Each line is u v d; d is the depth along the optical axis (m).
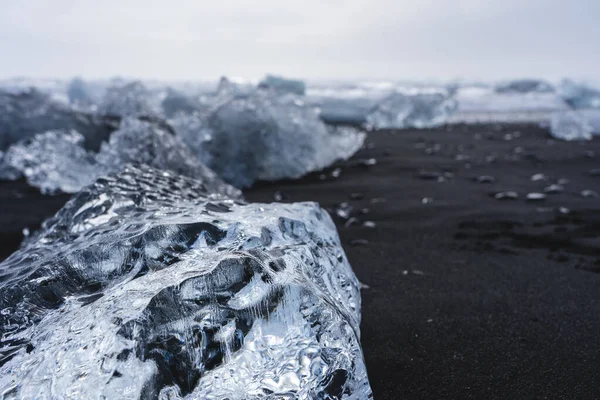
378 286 2.05
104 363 0.79
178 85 20.33
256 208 1.30
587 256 2.42
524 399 1.26
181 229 1.08
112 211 1.35
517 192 3.85
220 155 4.38
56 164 4.32
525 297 1.92
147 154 2.87
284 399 0.83
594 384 1.33
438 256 2.43
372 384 1.32
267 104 4.77
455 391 1.30
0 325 0.95
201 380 0.83
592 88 12.83
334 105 11.17
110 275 1.04
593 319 1.73
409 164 5.07
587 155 5.50
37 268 1.05
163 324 0.85
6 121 5.36
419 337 1.59
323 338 0.91
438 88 20.06
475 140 6.89
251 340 0.88
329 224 1.41
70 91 12.37
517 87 17.91
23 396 0.79
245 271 0.95
